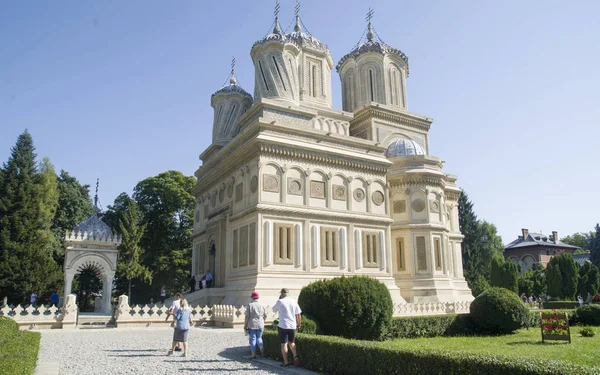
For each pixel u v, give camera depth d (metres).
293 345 12.38
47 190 42.50
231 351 14.91
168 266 48.88
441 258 36.28
